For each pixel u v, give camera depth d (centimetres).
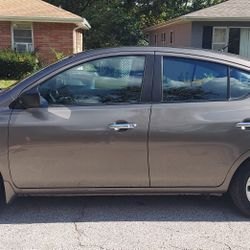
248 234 412
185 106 431
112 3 3481
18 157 423
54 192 435
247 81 443
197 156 429
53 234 407
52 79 434
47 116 424
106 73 438
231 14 2047
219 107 432
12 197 434
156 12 3669
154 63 439
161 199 502
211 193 444
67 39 2056
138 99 433
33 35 2028
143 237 402
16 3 2086
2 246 382
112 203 488
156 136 424
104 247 382
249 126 428
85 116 425
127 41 3167
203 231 417
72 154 424
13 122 420
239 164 436
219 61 443
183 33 2314
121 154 425
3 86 1592
